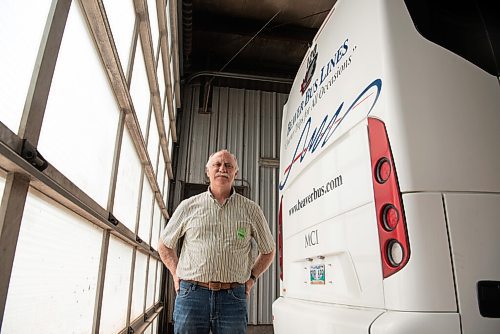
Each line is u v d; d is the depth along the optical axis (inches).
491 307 43.9
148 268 149.9
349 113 62.4
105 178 72.1
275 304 93.8
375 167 52.6
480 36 58.2
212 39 242.4
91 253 66.3
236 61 263.6
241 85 263.9
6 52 32.8
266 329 217.0
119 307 92.6
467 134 51.1
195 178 239.6
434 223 46.3
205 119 253.8
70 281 55.2
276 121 262.8
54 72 44.1
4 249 33.4
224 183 89.2
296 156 92.7
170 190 232.2
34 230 41.8
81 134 55.9
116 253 87.3
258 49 253.0
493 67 56.5
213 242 84.6
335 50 74.6
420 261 44.9
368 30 61.1
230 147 250.7
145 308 142.7
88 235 63.6
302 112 92.9
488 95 54.3
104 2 61.0
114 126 76.9
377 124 53.6
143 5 86.3
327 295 66.0
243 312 83.8
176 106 225.6
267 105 265.7
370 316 49.4
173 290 214.2
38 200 42.4
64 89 47.9
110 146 74.7
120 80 71.3
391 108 51.9
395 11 57.4
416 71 53.5
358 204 56.2
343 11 73.9
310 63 91.7
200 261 83.1
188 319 80.0
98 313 70.1
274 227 237.6
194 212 89.4
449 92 53.0
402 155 49.3
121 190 87.8
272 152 254.1
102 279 71.8
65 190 46.1
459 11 59.4
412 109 51.3
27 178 37.0
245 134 255.6
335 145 66.5
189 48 215.9
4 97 32.6
